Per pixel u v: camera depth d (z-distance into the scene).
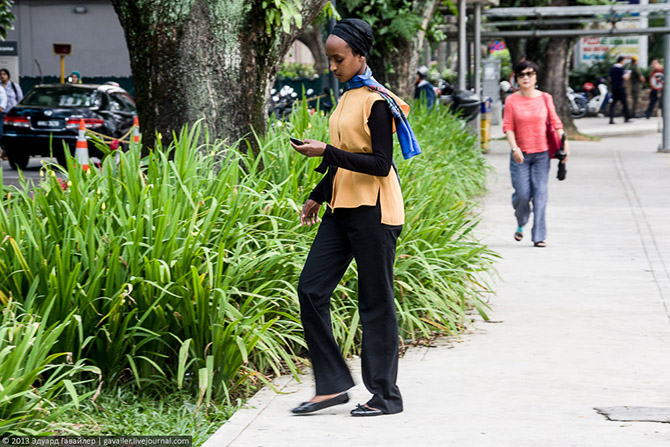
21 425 5.73
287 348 7.71
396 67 20.31
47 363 5.99
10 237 6.63
